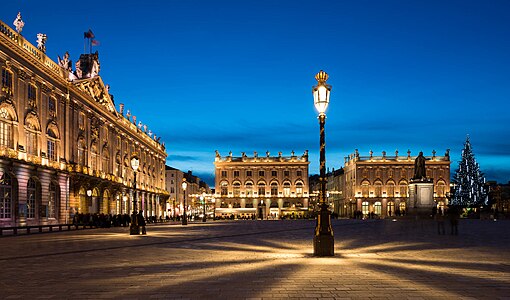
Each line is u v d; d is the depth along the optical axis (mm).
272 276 11484
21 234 34250
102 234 33969
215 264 13938
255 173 125375
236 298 8969
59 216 47875
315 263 13930
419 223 51750
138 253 17672
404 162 121062
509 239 24766
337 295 9195
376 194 121062
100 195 60531
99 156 61375
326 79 16203
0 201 37875
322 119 16062
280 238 26906
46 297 9172
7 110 39250
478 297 8961
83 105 55688
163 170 104812
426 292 9445
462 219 75438
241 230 38406
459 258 15367
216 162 125750
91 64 60656
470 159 91812
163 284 10492
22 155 40938
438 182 120562
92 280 11102
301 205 124000
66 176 49406
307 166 125125
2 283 10773
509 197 120750
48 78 46344
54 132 47906
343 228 40125
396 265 13484
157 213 95938
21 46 40500
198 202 139250
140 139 84062
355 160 122625
